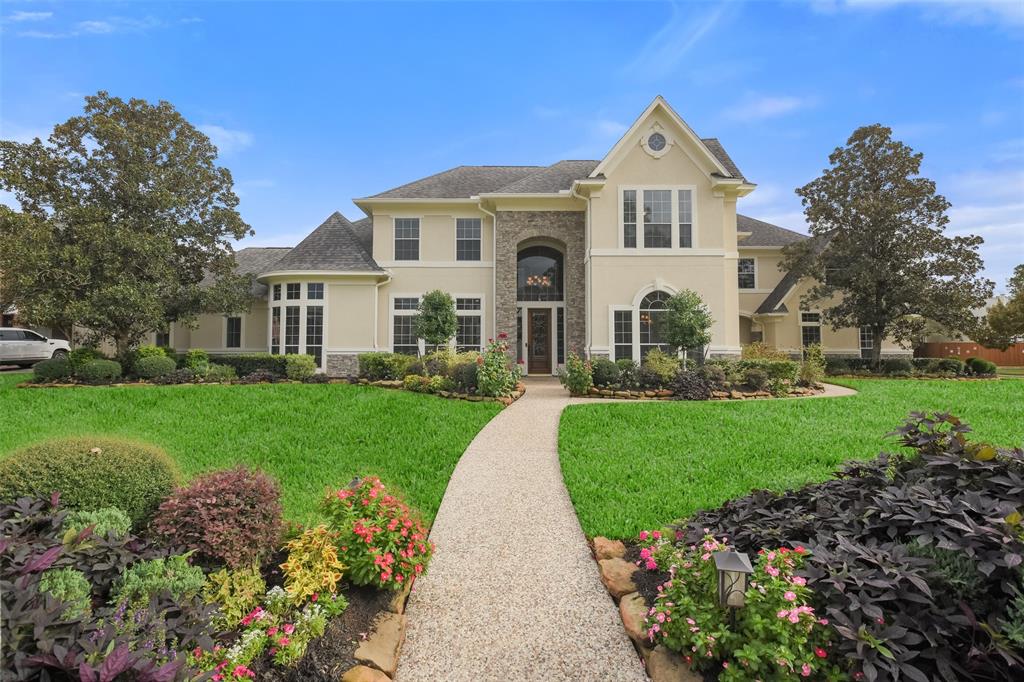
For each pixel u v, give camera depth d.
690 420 9.90
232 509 3.77
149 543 3.59
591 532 5.27
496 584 4.47
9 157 15.68
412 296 19.95
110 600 3.05
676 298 15.70
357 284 19.27
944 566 2.99
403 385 14.07
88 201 16.59
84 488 3.80
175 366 16.03
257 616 3.30
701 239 17.44
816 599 2.96
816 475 6.63
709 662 3.08
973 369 21.28
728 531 4.08
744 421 9.76
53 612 2.32
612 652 3.58
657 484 6.52
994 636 2.55
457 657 3.55
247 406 11.10
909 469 4.20
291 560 3.69
